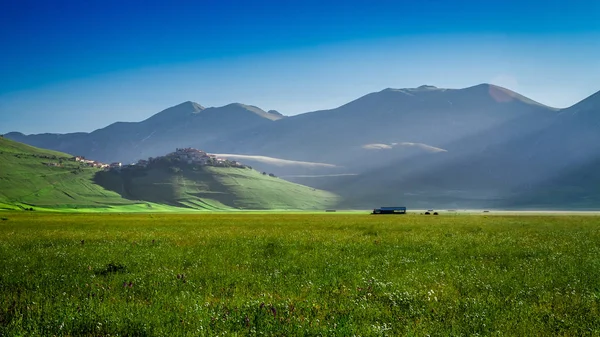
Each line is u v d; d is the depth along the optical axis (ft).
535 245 96.73
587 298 43.01
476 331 33.32
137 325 33.86
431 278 54.65
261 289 48.91
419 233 138.62
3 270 59.93
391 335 31.86
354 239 115.14
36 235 133.59
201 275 56.75
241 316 36.42
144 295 45.50
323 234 136.77
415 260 72.08
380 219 303.07
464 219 292.40
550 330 33.53
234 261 71.31
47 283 51.39
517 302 41.83
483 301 41.96
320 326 34.09
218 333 31.96
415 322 35.55
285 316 37.01
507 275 55.98
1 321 35.27
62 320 34.53
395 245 97.50
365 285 50.72
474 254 81.61
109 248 92.32
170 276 56.24
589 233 137.18
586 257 73.92
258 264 68.28
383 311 38.68
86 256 77.41
